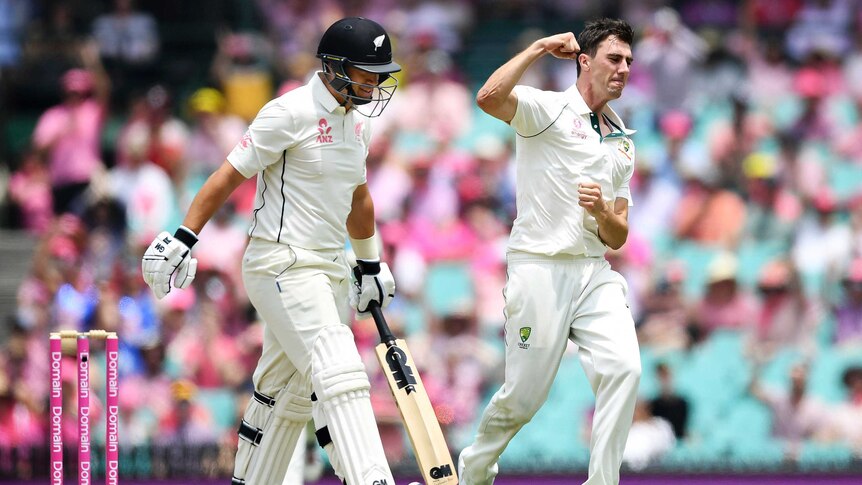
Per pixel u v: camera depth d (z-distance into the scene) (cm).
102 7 5322
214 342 3656
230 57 4888
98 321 3697
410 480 3111
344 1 5281
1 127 4912
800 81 4838
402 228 4041
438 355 3616
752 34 5141
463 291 3931
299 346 2045
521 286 2108
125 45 5169
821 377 3747
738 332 3812
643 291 3859
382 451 2012
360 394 2020
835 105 4778
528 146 2109
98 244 4131
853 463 3325
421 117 4591
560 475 3228
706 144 4509
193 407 3459
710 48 4909
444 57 4759
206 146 4528
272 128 2012
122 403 3531
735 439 3566
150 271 2023
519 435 3588
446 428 3512
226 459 3256
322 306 2044
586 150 2088
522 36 5247
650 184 4262
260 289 2066
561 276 2103
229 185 2030
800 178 4369
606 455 2044
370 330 3478
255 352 3544
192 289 3759
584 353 2095
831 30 5144
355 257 2230
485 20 5434
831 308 3919
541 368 2106
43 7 5225
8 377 3497
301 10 5288
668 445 3416
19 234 4472
